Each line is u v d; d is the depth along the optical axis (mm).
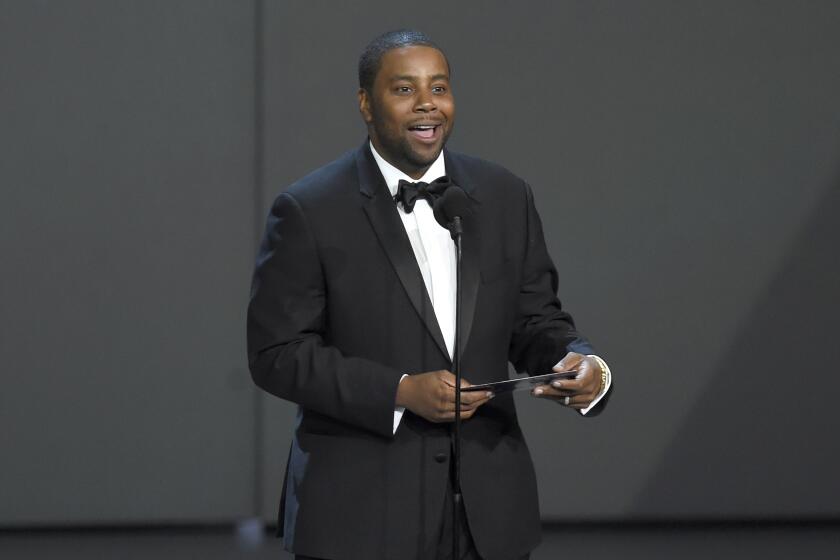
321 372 7699
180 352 18438
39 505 18406
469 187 8281
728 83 18531
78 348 18344
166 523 18547
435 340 7855
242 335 18500
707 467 18750
